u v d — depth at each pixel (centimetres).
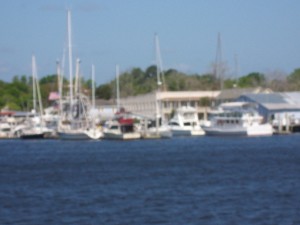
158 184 12525
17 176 14612
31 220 9300
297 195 10712
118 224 8894
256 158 17712
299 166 15312
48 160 18625
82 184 12838
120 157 18925
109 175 14338
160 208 9869
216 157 18275
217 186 12019
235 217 9119
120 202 10462
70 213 9675
